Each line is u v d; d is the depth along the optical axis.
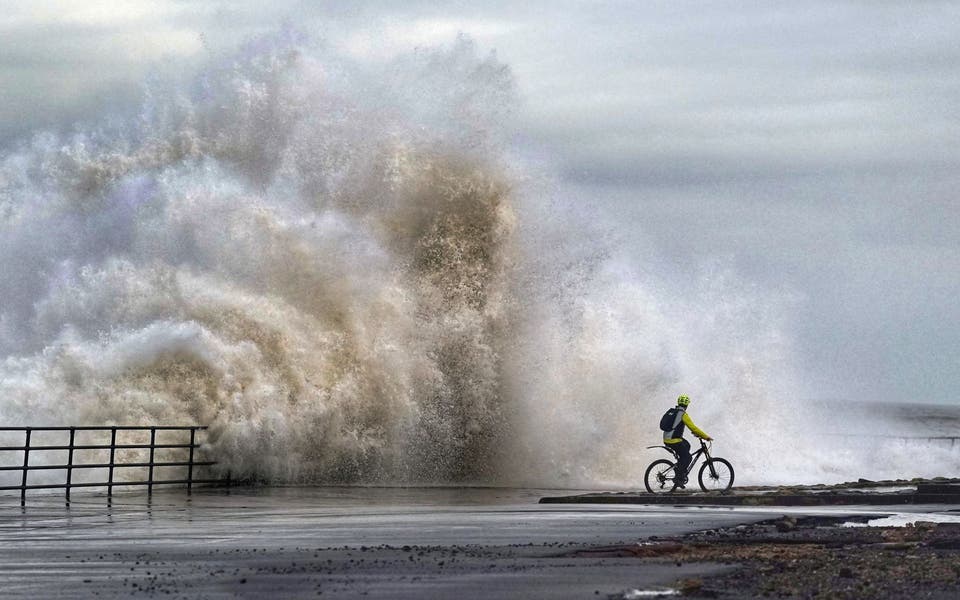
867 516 44.84
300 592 25.62
